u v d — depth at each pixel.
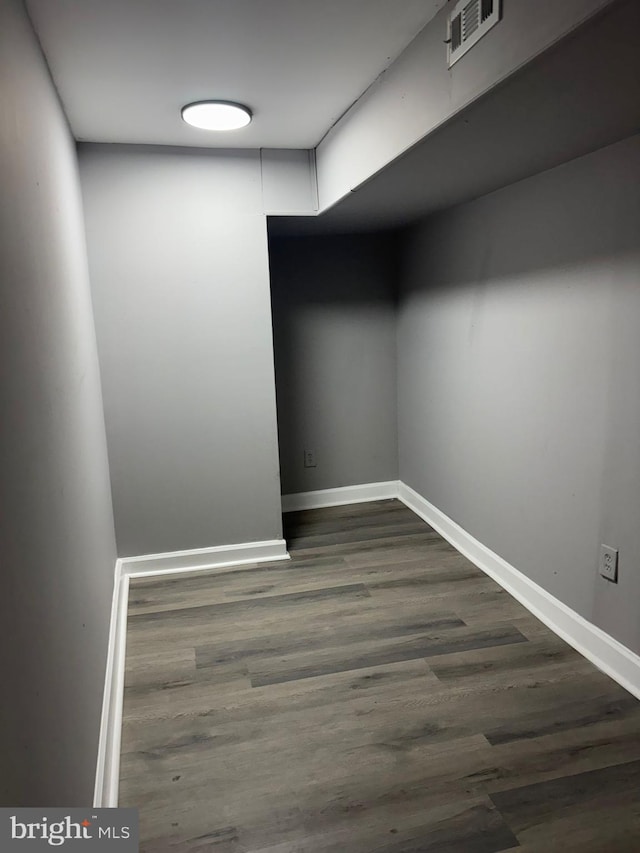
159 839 1.53
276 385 3.87
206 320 2.99
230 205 2.94
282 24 1.71
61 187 2.00
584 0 1.11
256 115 2.46
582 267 2.13
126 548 3.07
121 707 2.04
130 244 2.86
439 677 2.14
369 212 3.00
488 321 2.80
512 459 2.68
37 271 1.39
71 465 1.68
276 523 3.23
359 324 3.96
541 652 2.27
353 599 2.75
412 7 1.65
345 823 1.56
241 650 2.37
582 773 1.68
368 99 2.21
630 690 2.02
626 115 1.64
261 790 1.67
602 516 2.12
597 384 2.10
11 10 1.32
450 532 3.38
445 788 1.65
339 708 2.00
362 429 4.08
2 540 0.89
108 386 2.93
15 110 1.29
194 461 3.08
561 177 2.19
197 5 1.59
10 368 1.04
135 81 2.06
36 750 0.99
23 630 0.97
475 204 2.82
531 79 1.39
